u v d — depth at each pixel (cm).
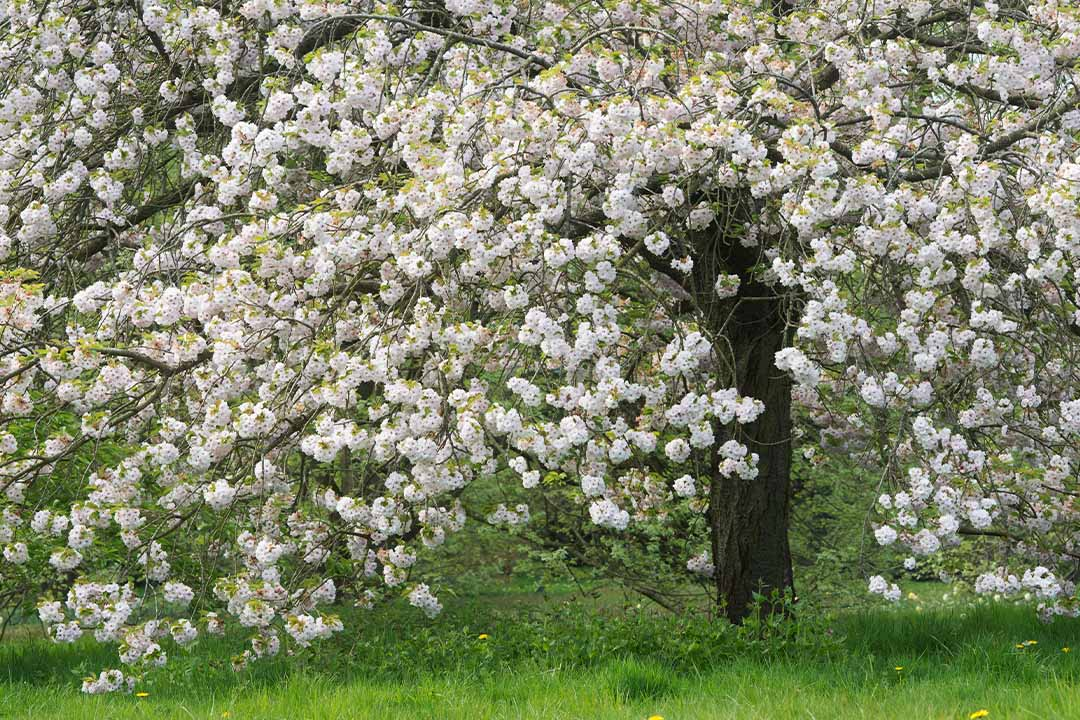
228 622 1363
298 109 1262
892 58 1162
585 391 999
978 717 788
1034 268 989
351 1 1304
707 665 1083
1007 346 1173
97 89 1305
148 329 1234
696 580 1680
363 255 1062
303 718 888
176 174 1550
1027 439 1280
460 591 1822
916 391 1035
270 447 1055
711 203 1082
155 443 1110
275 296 1039
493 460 1051
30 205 1228
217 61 1289
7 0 1385
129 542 1055
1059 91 1089
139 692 1034
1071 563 1229
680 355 988
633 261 1234
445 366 979
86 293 1138
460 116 1055
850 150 1103
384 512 1047
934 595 2222
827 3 1245
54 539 1275
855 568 1848
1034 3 1171
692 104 1034
